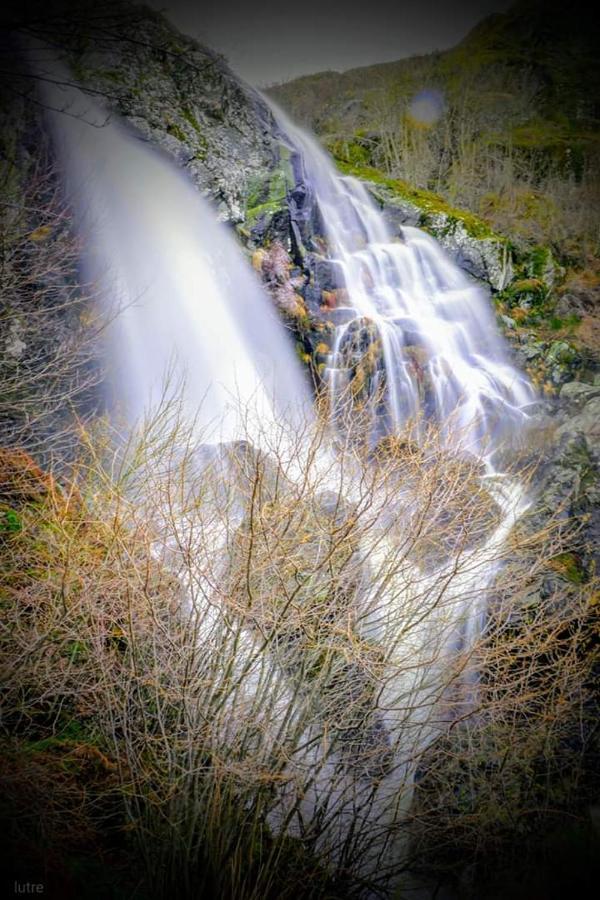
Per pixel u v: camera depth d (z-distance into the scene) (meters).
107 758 3.97
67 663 3.99
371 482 4.22
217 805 3.70
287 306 9.95
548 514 6.92
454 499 4.52
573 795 5.09
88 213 8.25
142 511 4.19
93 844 3.84
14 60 7.04
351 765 3.99
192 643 3.71
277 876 3.90
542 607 5.09
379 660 3.99
